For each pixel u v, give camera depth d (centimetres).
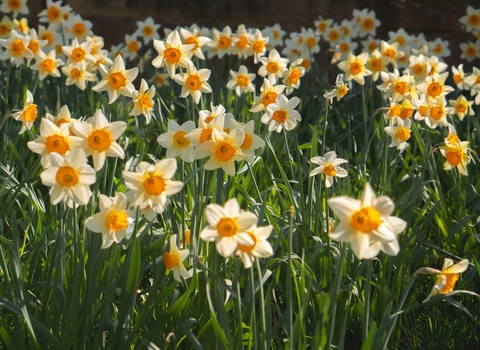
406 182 305
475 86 299
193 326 211
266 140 257
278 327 205
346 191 247
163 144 208
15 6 391
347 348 229
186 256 193
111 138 191
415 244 245
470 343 230
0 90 373
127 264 200
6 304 193
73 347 197
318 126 332
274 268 227
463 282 227
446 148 230
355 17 457
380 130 327
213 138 196
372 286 240
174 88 421
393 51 339
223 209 177
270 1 541
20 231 259
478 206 248
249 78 293
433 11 552
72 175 182
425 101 271
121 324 197
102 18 534
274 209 248
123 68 236
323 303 192
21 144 304
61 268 208
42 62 302
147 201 186
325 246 225
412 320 241
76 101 371
